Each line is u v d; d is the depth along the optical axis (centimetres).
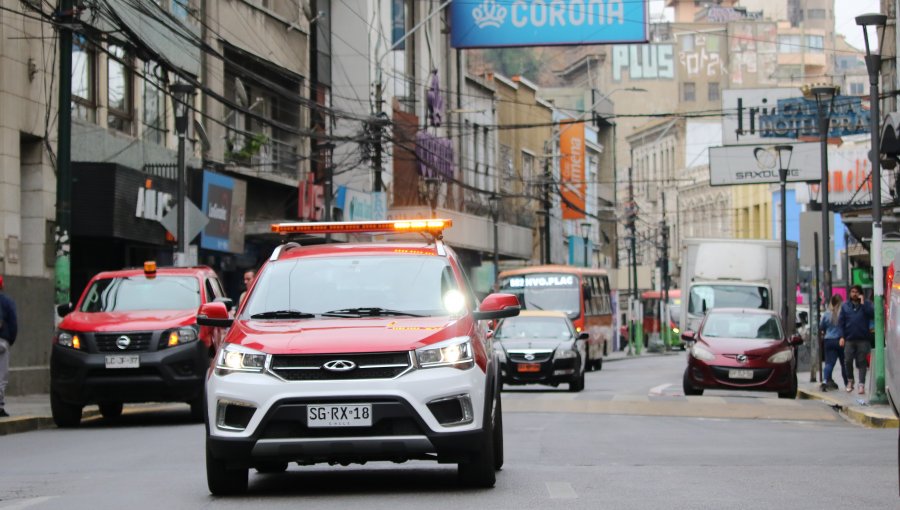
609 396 2703
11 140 2761
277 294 1216
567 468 1365
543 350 3183
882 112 4325
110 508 1084
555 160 8369
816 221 3947
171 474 1359
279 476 1309
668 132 13088
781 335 3022
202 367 2077
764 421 2239
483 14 5825
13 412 2223
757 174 6172
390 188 5566
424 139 5691
